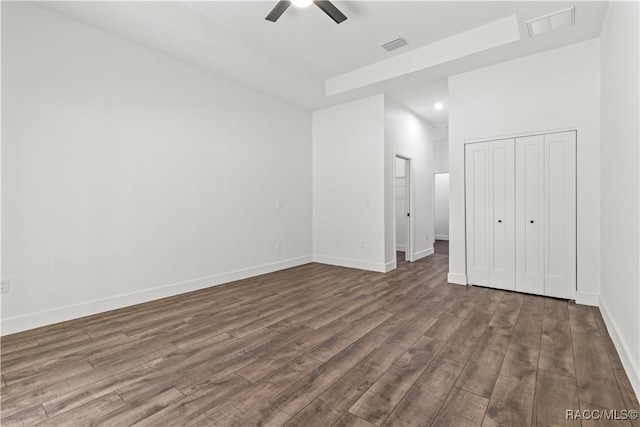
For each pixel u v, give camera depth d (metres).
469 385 1.79
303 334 2.52
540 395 1.68
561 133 3.31
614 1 2.36
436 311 3.04
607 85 2.68
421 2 2.94
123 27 2.94
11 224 2.51
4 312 2.48
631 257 1.88
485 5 2.99
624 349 1.95
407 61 3.95
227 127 4.17
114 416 1.54
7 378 1.88
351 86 4.54
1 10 2.45
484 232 3.85
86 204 2.92
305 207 5.50
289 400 1.66
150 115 3.38
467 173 3.95
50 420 1.51
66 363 2.06
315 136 5.61
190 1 2.96
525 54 3.44
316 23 3.32
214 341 2.39
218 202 4.07
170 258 3.56
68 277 2.81
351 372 1.94
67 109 2.79
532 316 2.87
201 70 3.86
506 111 3.62
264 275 4.60
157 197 3.44
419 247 6.05
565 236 3.32
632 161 1.88
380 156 4.80
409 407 1.59
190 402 1.65
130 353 2.20
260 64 3.80
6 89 2.48
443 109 5.62
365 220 4.99
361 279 4.34
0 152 2.45
